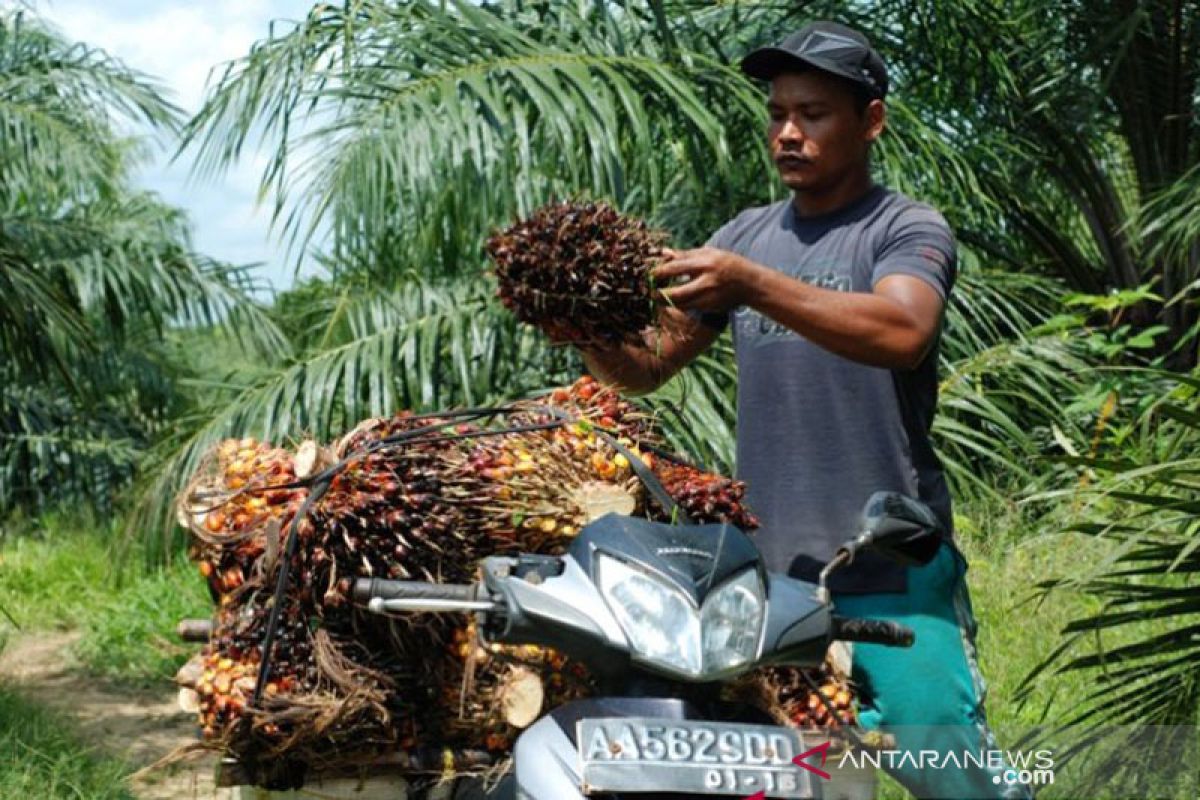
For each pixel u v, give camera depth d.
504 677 2.85
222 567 2.91
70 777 4.76
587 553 2.49
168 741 5.63
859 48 3.19
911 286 3.02
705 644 2.40
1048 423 6.84
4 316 7.40
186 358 12.47
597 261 3.07
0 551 9.21
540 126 6.33
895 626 2.72
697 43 7.20
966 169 7.07
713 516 3.06
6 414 11.02
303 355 6.71
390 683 2.80
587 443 2.97
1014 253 8.08
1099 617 3.72
